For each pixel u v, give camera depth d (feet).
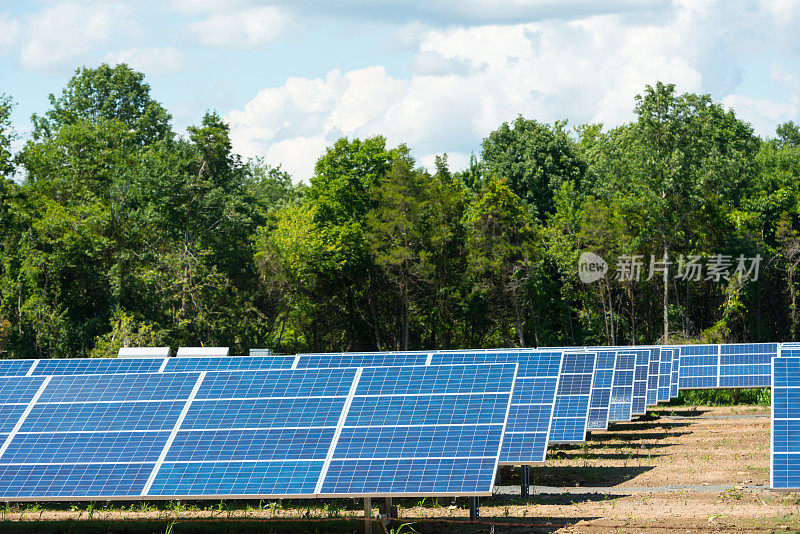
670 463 210.18
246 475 125.80
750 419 303.27
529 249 525.34
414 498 168.35
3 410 146.51
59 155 631.15
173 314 479.00
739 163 541.34
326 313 570.87
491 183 536.83
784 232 546.67
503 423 128.88
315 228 552.82
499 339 590.55
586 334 558.97
